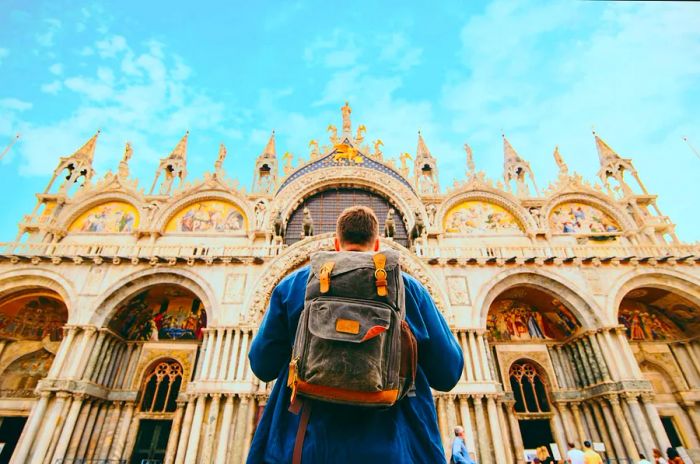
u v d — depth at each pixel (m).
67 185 30.89
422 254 26.61
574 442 23.16
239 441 19.39
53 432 19.55
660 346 26.55
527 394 25.45
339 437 2.03
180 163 34.72
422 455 2.22
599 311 23.34
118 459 22.20
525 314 27.58
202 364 21.75
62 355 21.56
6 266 23.86
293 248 25.34
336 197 33.03
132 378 24.67
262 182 34.03
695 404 24.47
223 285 24.17
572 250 25.89
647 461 17.45
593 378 23.11
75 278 23.89
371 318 2.07
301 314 2.28
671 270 24.52
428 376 2.67
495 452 19.36
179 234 29.52
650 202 31.44
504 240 29.86
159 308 27.09
